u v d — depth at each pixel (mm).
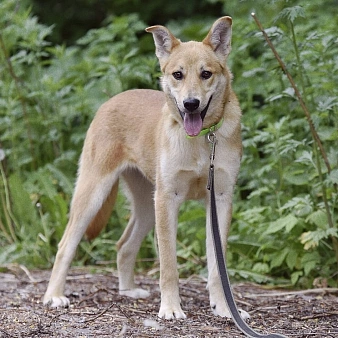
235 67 10328
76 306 7066
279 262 8039
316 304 7094
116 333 5887
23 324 6227
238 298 7430
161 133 6906
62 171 10414
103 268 9273
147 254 9539
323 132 8234
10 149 10625
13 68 11023
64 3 15203
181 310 6547
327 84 8008
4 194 10453
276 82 9375
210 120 6633
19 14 11172
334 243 7715
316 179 8281
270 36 7434
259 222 8469
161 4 14828
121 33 10844
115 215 9984
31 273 9000
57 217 9648
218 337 5762
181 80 6609
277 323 6332
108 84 10125
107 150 7496
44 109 10695
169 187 6738
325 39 8305
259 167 9180
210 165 6496
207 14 14672
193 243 8953
